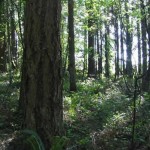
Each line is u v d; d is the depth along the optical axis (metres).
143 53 21.23
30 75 7.29
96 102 14.88
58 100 7.38
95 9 21.23
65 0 22.11
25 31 7.43
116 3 19.55
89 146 8.73
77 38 32.69
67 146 7.91
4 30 22.06
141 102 12.63
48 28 7.25
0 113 11.05
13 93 15.68
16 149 7.50
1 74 24.67
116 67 26.55
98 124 11.23
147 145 8.73
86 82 23.84
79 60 37.09
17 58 27.09
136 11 18.36
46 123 7.26
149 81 15.68
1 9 18.27
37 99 7.27
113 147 8.91
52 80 7.29
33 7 7.29
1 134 9.02
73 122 11.20
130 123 10.59
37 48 7.24
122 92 17.08
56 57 7.32
